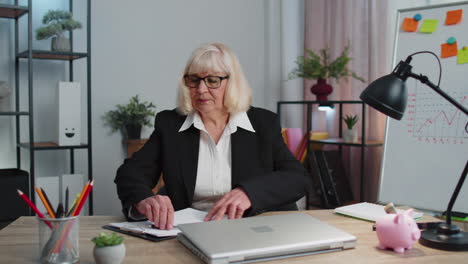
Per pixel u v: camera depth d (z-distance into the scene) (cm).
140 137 321
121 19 327
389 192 230
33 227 130
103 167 324
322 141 327
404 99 120
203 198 169
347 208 146
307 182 160
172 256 103
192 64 167
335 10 349
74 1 308
